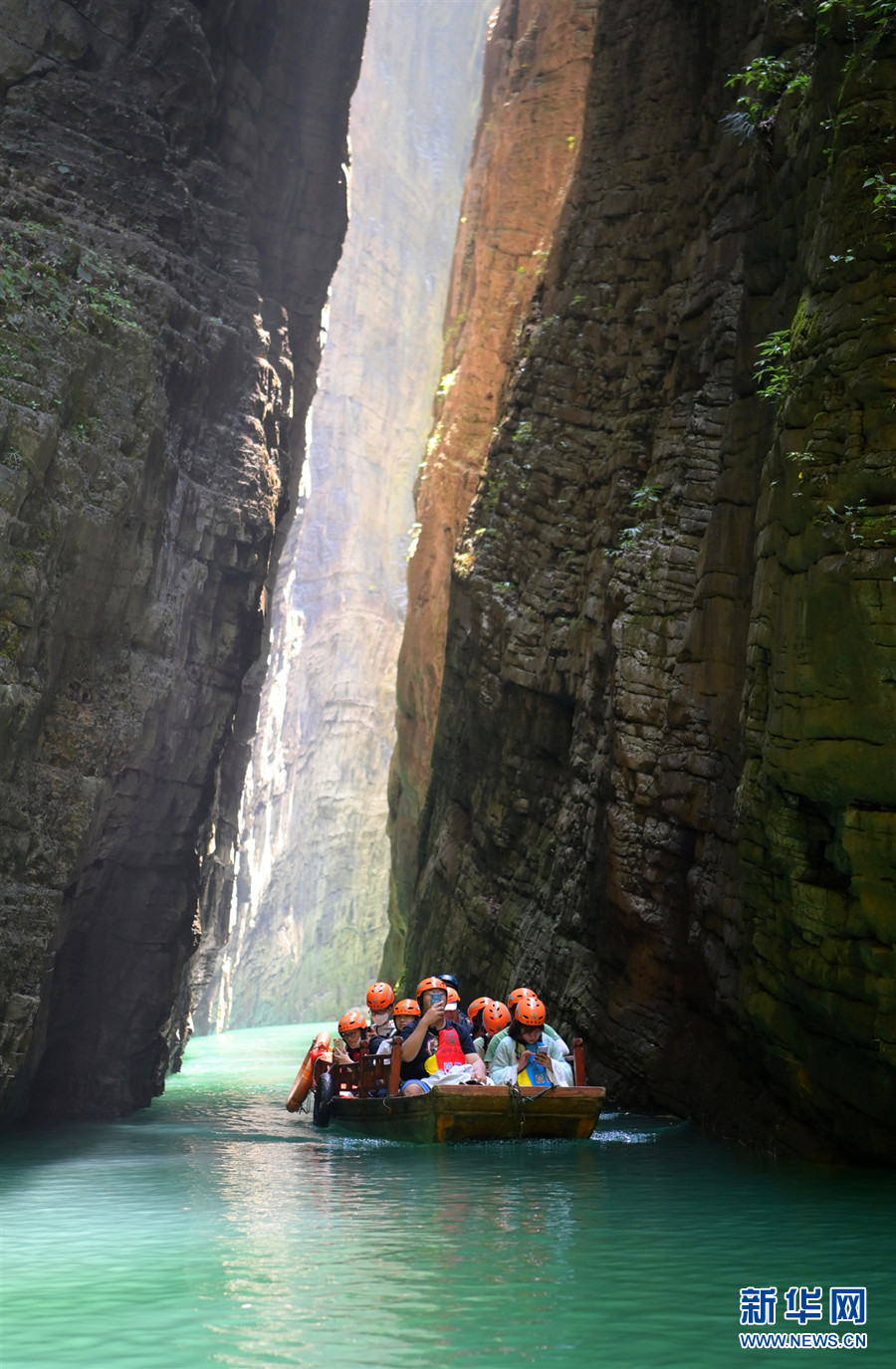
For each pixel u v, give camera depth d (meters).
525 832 16.84
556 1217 6.53
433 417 30.36
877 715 7.63
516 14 31.48
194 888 14.92
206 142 16.11
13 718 10.45
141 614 12.52
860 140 8.52
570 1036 13.39
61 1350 4.07
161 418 12.41
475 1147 9.71
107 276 12.59
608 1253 5.56
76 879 11.61
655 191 17.09
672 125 17.11
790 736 8.28
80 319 11.85
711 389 13.62
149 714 12.66
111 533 11.73
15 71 13.41
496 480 18.78
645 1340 4.14
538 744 16.73
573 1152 9.36
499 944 16.52
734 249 13.89
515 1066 10.34
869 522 7.83
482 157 31.91
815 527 8.11
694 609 12.26
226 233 15.59
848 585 7.76
